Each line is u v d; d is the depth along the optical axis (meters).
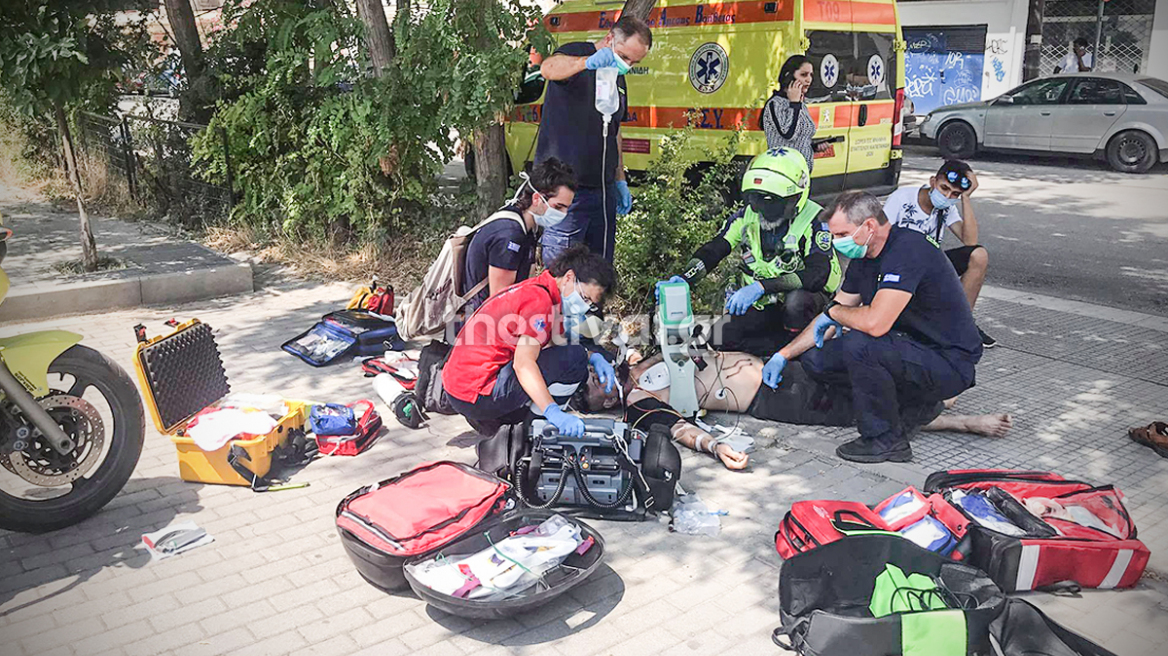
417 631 3.45
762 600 3.64
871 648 3.14
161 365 4.36
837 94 9.26
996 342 6.68
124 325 6.87
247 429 4.50
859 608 3.47
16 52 6.75
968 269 6.01
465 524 3.70
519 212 4.94
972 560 3.70
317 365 6.05
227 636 3.41
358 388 5.74
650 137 9.63
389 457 4.84
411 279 8.04
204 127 9.45
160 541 3.99
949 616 3.15
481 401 4.49
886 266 4.73
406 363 5.78
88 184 11.21
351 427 4.84
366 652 3.33
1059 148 14.69
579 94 5.80
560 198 4.82
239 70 9.91
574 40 10.36
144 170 10.34
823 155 9.26
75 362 4.15
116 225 9.72
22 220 9.95
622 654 3.31
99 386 4.23
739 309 5.49
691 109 9.23
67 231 9.32
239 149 9.23
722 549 4.00
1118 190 12.71
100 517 4.25
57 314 7.04
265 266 8.66
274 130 8.98
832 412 5.23
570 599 3.64
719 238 5.59
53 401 4.07
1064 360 6.32
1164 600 3.64
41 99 7.14
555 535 3.70
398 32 7.68
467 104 7.52
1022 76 17.48
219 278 7.66
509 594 3.45
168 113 10.96
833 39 9.03
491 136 8.44
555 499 4.05
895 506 3.91
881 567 3.53
